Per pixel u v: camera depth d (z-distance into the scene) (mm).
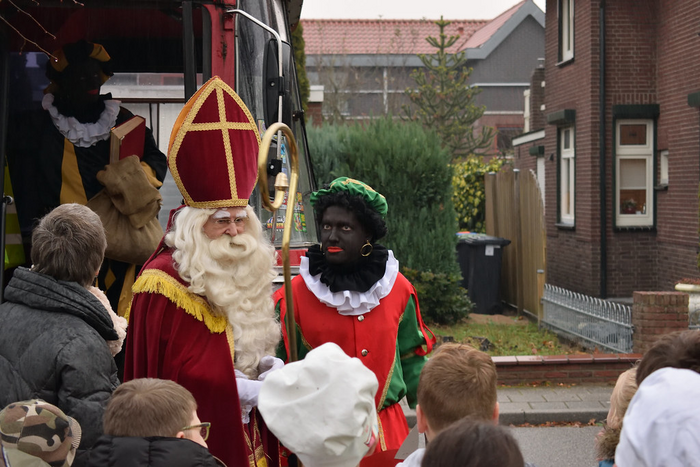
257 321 2986
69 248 2574
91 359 2471
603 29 12156
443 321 10633
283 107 4590
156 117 6246
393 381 3207
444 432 1639
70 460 2225
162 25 5605
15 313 2566
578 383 7344
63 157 4695
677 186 11508
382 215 3301
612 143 12273
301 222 5348
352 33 34250
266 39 4914
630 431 1556
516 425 6465
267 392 1984
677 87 11523
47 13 5262
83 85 4738
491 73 33125
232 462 2801
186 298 2863
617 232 12266
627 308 8094
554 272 14211
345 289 3193
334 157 10875
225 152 2930
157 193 4473
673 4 11586
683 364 2221
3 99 4598
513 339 9492
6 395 2449
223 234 2971
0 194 4449
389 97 28156
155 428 2094
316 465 1934
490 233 13719
